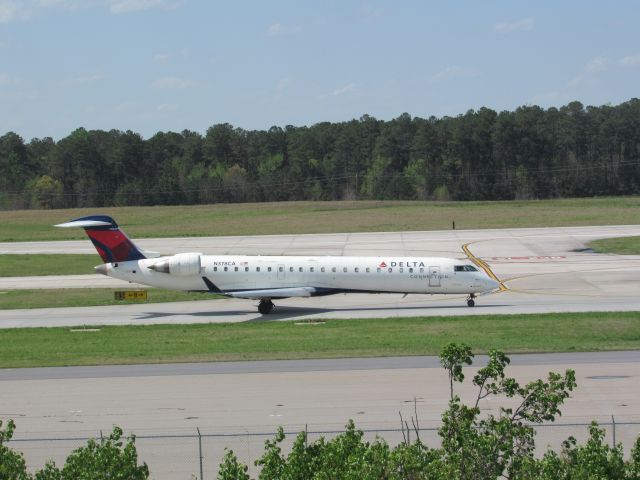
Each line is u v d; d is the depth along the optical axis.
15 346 106.75
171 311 135.62
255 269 129.00
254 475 59.34
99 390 82.50
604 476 45.00
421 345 98.75
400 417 70.62
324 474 44.69
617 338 100.81
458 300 138.50
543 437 64.75
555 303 131.25
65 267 198.00
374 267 128.25
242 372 88.19
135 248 131.88
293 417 71.75
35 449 65.75
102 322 126.25
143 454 63.72
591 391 76.69
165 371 89.81
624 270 166.75
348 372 86.56
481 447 45.91
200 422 71.12
